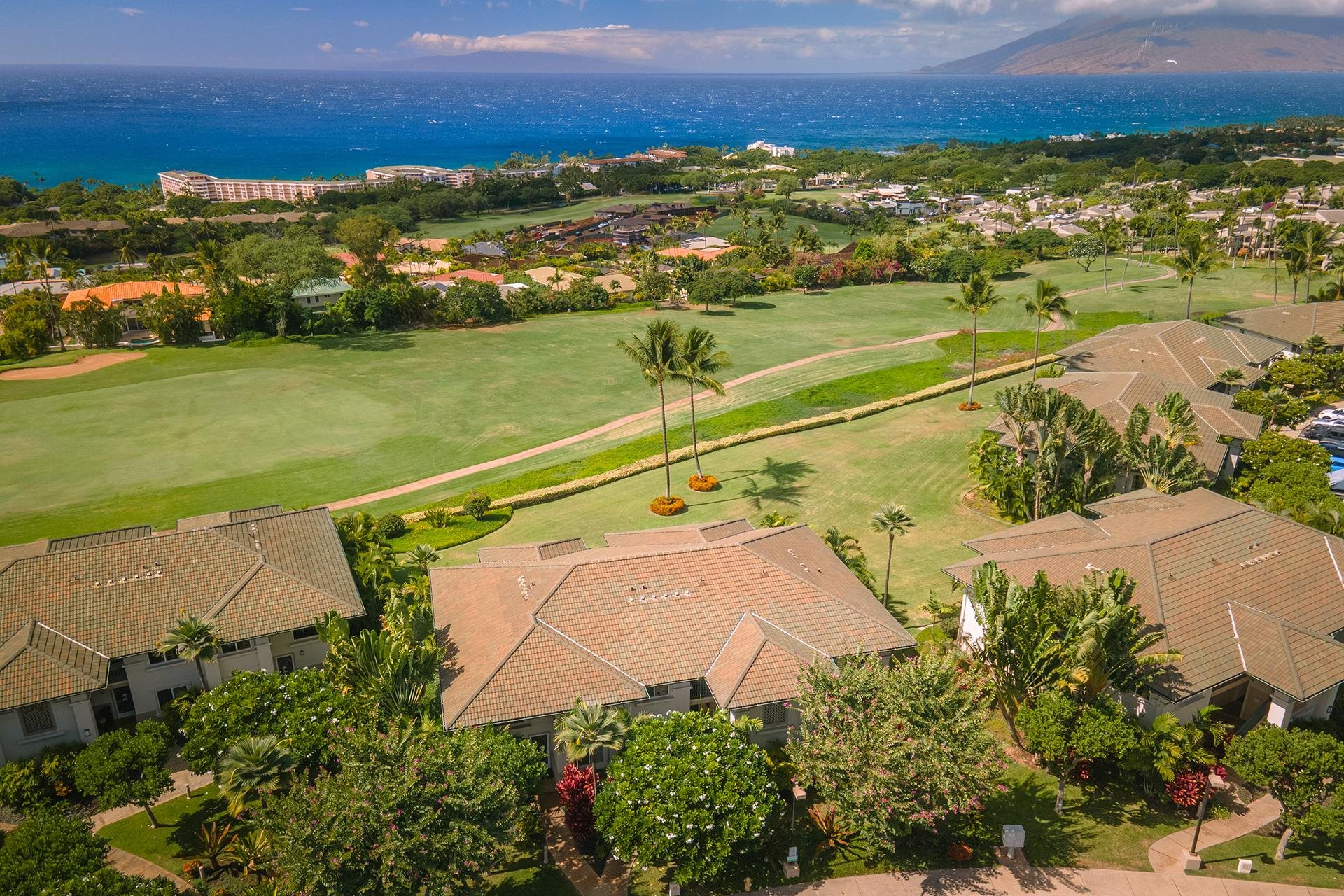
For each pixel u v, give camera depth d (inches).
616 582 1770.4
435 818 1144.8
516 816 1304.1
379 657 1588.3
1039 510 2427.4
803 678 1440.7
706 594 1761.8
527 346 4938.5
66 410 3907.5
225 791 1315.2
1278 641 1555.1
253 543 2047.2
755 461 3139.8
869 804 1235.9
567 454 3356.3
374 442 3526.1
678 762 1310.3
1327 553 1814.7
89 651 1734.7
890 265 6579.7
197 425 3730.3
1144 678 1476.4
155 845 1466.5
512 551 2095.2
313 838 1112.2
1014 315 5246.1
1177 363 3248.0
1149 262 6673.2
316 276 5733.3
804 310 5693.9
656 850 1243.8
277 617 1852.9
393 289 5625.0
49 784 1582.2
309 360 4694.9
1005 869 1317.7
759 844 1330.0
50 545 2176.4
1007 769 1536.7
